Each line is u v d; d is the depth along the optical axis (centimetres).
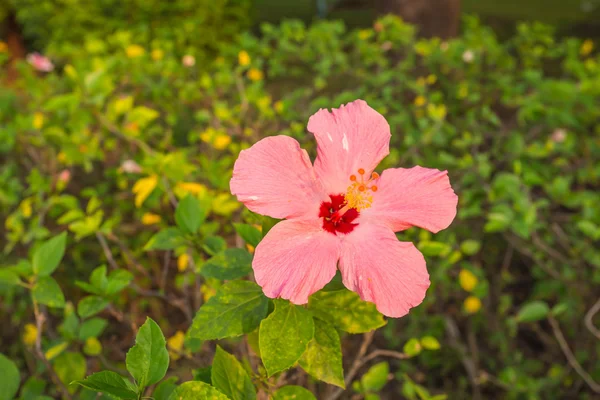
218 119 361
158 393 136
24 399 172
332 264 118
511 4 1323
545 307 237
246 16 771
